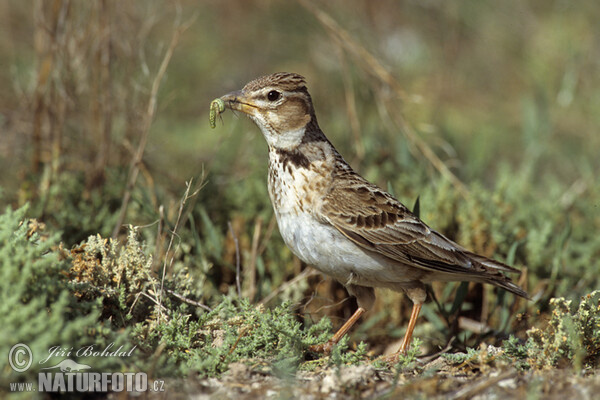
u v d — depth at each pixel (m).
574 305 9.88
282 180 9.41
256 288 10.71
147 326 8.21
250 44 19.98
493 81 20.67
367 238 9.20
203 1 20.44
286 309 8.62
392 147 14.48
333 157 9.58
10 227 7.23
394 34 20.28
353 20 17.94
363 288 9.77
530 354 8.09
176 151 15.09
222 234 11.86
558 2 22.00
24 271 6.81
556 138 17.50
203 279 10.23
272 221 11.18
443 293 10.74
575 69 20.12
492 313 10.38
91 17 12.55
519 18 21.78
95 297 8.34
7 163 13.41
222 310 8.97
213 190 12.21
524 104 16.73
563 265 11.26
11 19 16.86
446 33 20.86
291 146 9.40
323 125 16.11
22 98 13.35
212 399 7.19
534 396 6.95
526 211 12.62
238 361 8.00
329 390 7.43
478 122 18.62
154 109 12.62
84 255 8.62
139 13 14.07
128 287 8.62
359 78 15.14
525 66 20.80
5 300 6.58
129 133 12.70
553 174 16.25
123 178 12.02
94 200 11.71
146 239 10.52
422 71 19.97
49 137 12.48
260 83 9.52
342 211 9.19
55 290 7.11
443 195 11.96
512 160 17.25
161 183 12.76
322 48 18.06
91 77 12.70
